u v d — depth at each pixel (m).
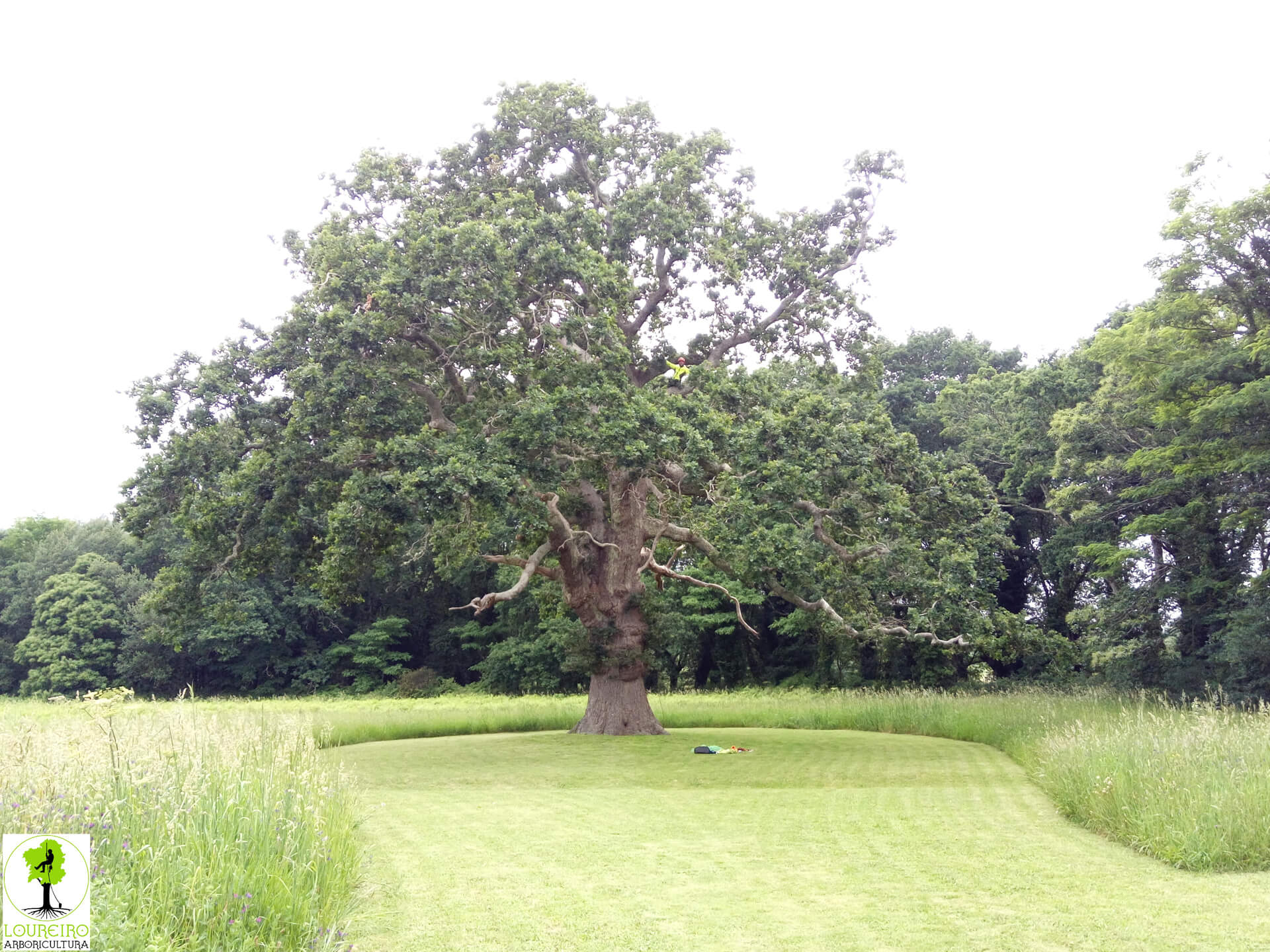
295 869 6.80
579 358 21.42
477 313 19.86
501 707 35.34
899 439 21.62
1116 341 26.27
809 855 9.58
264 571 22.61
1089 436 32.38
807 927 7.09
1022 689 32.59
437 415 21.42
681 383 24.62
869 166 25.66
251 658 58.16
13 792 7.06
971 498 22.30
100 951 5.12
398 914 7.45
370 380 19.41
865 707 27.02
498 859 9.37
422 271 19.61
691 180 24.34
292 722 11.78
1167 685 28.81
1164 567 31.19
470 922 7.20
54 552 62.38
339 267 20.12
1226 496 27.86
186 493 20.23
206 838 6.74
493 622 59.59
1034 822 11.46
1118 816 10.41
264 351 20.38
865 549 21.33
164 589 21.86
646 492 25.72
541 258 19.80
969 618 21.42
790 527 20.97
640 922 7.21
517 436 19.00
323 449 19.97
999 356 51.00
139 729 8.69
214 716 10.27
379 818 11.77
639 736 24.42
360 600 22.80
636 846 10.05
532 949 6.60
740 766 18.00
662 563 30.55
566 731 27.33
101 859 6.35
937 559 21.83
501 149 25.12
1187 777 10.25
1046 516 39.53
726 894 8.02
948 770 17.02
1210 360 24.39
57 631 56.91
